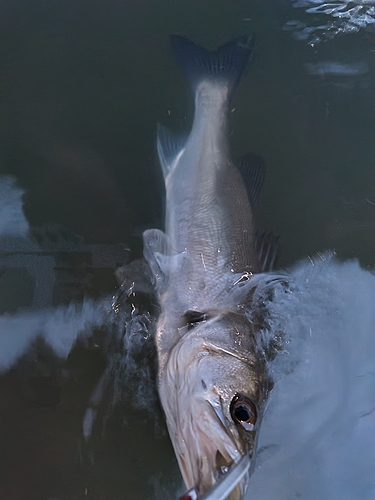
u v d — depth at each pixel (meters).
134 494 0.52
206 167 0.58
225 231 0.55
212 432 0.43
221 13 0.72
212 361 0.47
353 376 0.57
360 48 0.73
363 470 0.54
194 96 0.65
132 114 0.67
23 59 0.68
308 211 0.66
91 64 0.69
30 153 0.65
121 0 0.72
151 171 0.64
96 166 0.65
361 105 0.71
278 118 0.69
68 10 0.71
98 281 0.60
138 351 0.55
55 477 0.52
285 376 0.55
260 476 0.53
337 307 0.61
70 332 0.57
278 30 0.72
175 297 0.54
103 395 0.55
